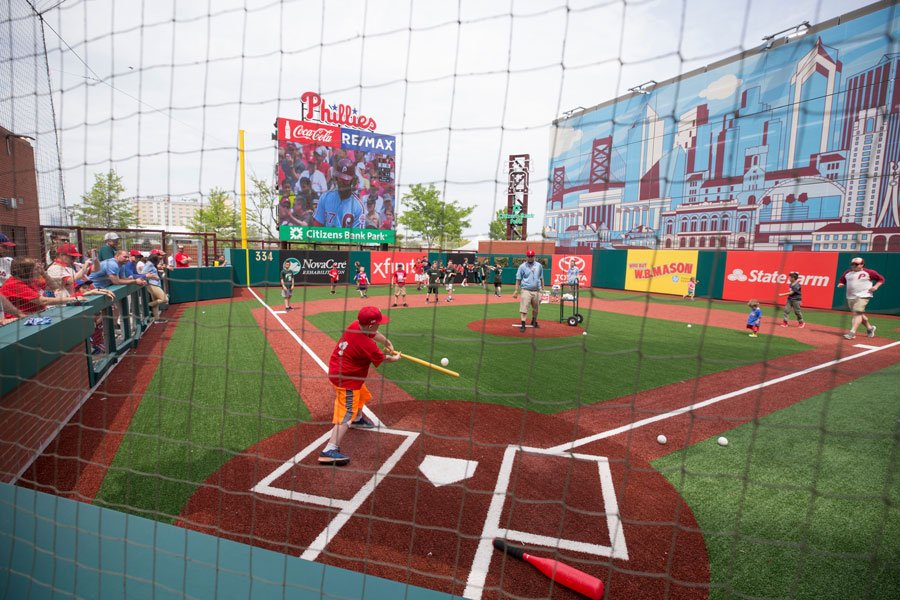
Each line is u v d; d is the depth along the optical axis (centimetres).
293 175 2130
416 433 450
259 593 205
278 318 1204
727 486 361
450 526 302
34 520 243
